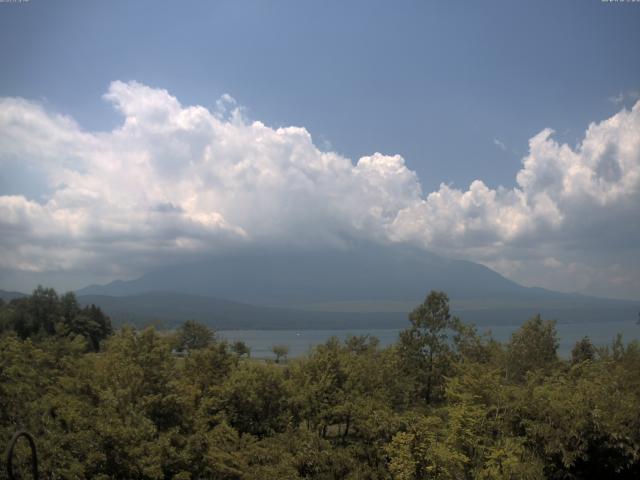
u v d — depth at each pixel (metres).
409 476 21.02
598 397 22.31
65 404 22.61
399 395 33.12
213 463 24.17
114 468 20.61
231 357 36.06
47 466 18.38
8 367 23.80
